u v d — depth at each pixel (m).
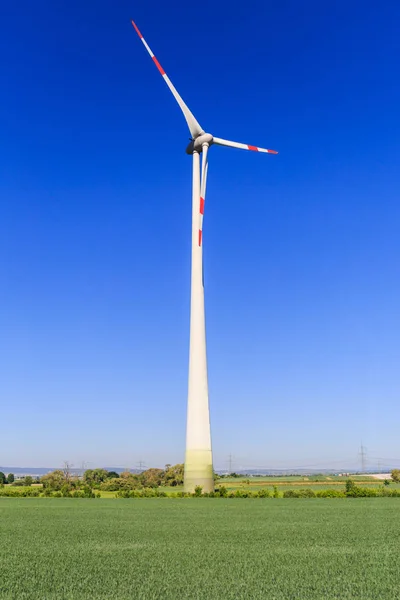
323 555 15.88
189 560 14.96
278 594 10.66
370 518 29.11
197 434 54.16
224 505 40.34
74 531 23.09
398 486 81.19
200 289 57.75
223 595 10.60
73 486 82.06
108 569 13.58
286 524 25.81
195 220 60.06
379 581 11.99
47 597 10.45
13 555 16.09
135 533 22.16
